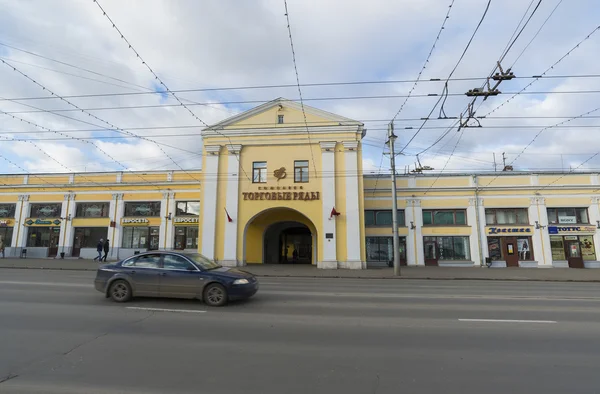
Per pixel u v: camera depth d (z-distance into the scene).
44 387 3.71
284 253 29.56
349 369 4.30
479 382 3.93
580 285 15.10
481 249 26.27
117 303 8.31
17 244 30.44
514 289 12.88
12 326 6.14
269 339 5.55
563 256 25.94
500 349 5.14
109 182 30.58
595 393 3.66
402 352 4.96
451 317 7.31
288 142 23.97
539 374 4.18
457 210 27.33
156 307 7.92
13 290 10.21
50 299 8.77
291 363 4.49
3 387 3.69
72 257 29.89
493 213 27.09
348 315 7.40
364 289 12.13
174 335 5.71
